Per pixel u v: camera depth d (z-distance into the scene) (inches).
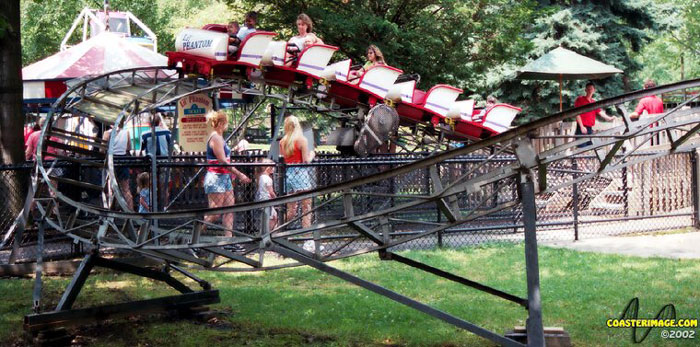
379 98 595.2
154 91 565.0
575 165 581.0
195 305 314.0
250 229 454.0
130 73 613.0
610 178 581.3
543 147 741.3
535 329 223.3
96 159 500.7
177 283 319.0
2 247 411.2
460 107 593.6
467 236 515.8
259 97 711.1
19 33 504.7
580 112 214.8
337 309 323.3
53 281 387.2
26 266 406.0
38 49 1478.8
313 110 615.5
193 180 473.1
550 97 1018.7
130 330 296.4
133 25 1461.6
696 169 550.3
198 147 595.5
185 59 581.6
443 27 868.6
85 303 336.8
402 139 701.3
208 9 1776.6
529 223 224.4
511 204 235.1
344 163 458.0
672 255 435.2
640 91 213.9
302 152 472.4
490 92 1010.7
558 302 327.3
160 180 454.9
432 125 619.2
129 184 485.4
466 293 349.4
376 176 231.8
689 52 1884.8
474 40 906.7
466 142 628.1
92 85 585.0
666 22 1091.3
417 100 613.3
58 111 508.1
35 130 625.0
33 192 394.9
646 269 394.0
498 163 526.6
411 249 474.3
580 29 1023.0
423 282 373.1
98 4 1446.9
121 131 619.5
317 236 278.1
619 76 1055.6
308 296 350.0
